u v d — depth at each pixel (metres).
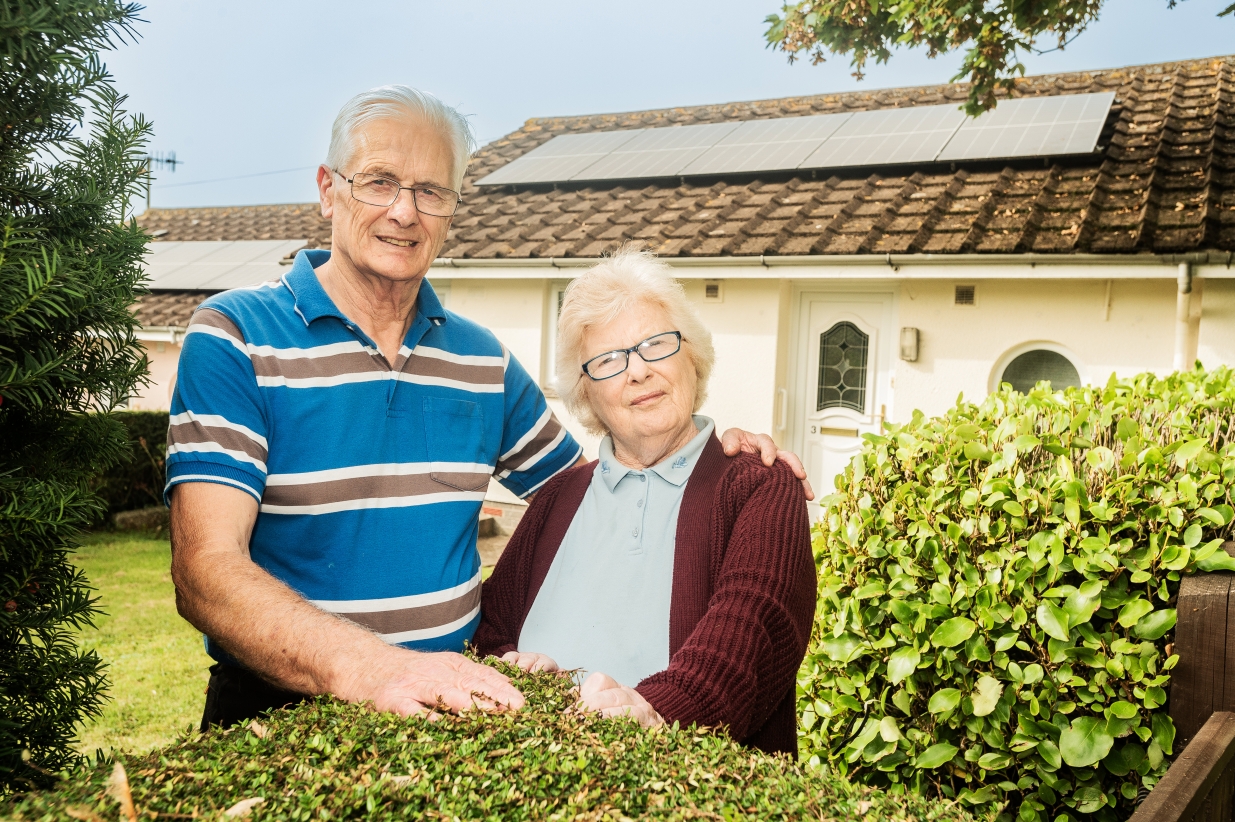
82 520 1.48
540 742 1.09
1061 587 2.21
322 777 0.96
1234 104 7.46
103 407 1.61
